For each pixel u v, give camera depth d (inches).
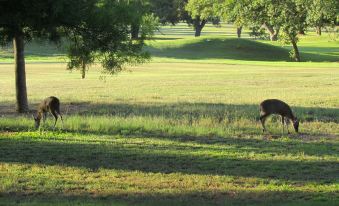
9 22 763.4
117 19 900.0
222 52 3459.6
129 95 1398.9
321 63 2812.5
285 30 2866.6
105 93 1455.5
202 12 3688.5
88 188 530.0
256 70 2301.9
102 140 801.6
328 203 451.8
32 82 1823.3
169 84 1689.2
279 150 737.6
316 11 2524.6
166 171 611.2
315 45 4360.2
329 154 714.8
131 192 513.3
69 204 448.8
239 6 2881.4
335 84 1648.6
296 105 1174.3
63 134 850.8
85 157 682.8
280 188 534.6
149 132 874.8
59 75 2124.8
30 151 718.5
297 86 1603.1
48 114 1035.9
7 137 821.2
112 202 464.4
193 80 1820.9
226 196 498.9
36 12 767.1
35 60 2945.4
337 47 4163.4
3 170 607.5
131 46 959.6
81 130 889.5
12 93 1488.7
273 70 2285.9
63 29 924.6
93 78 1964.8
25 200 474.3
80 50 949.2
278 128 906.7
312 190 528.1
